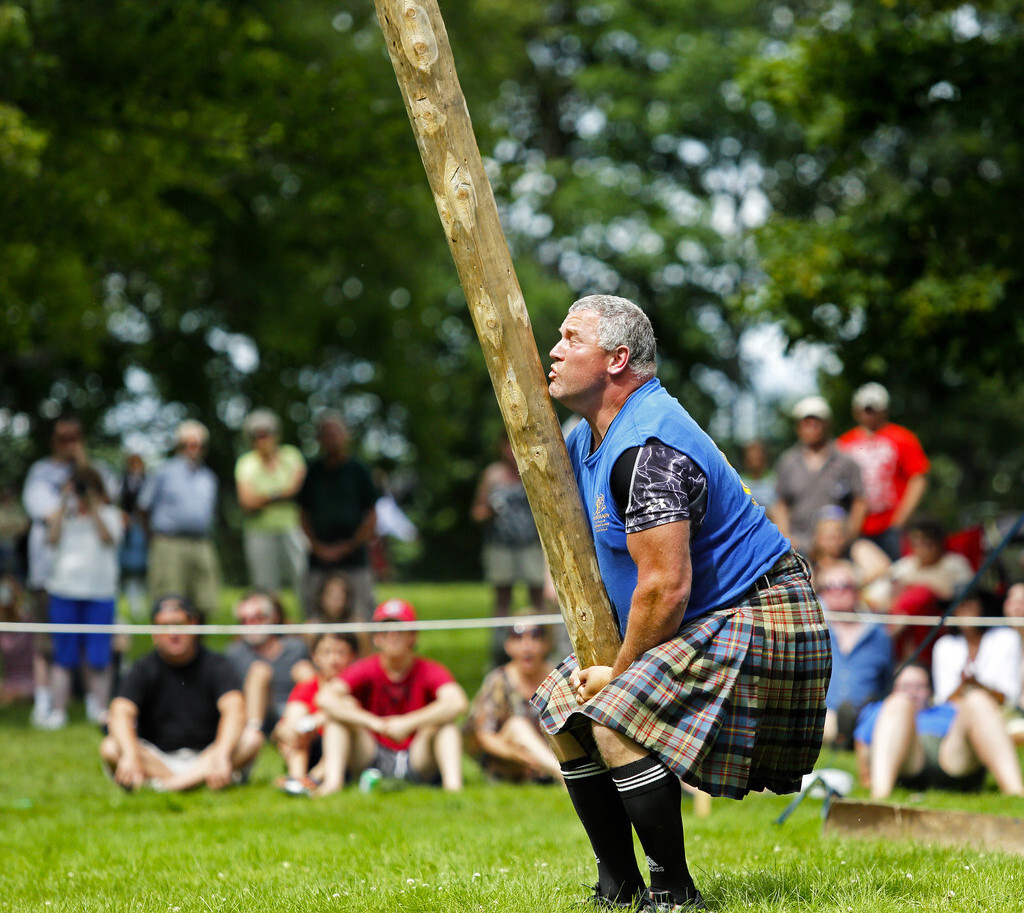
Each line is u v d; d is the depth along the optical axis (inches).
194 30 1497.3
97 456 3452.3
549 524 460.8
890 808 631.2
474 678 1537.9
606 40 3659.0
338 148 1553.9
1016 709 986.7
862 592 1206.9
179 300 2689.5
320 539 1293.1
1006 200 1347.2
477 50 2603.3
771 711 451.2
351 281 2768.2
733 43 3430.1
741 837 664.4
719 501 448.1
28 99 1466.5
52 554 1278.3
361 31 2378.2
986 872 516.1
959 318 1341.0
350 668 951.6
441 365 3324.3
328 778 924.6
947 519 4384.8
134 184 1545.3
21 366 2824.8
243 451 3469.5
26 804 892.6
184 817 810.2
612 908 460.4
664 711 431.8
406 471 3693.4
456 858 596.1
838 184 3457.2
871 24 1398.9
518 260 3344.0
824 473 1245.7
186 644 949.2
